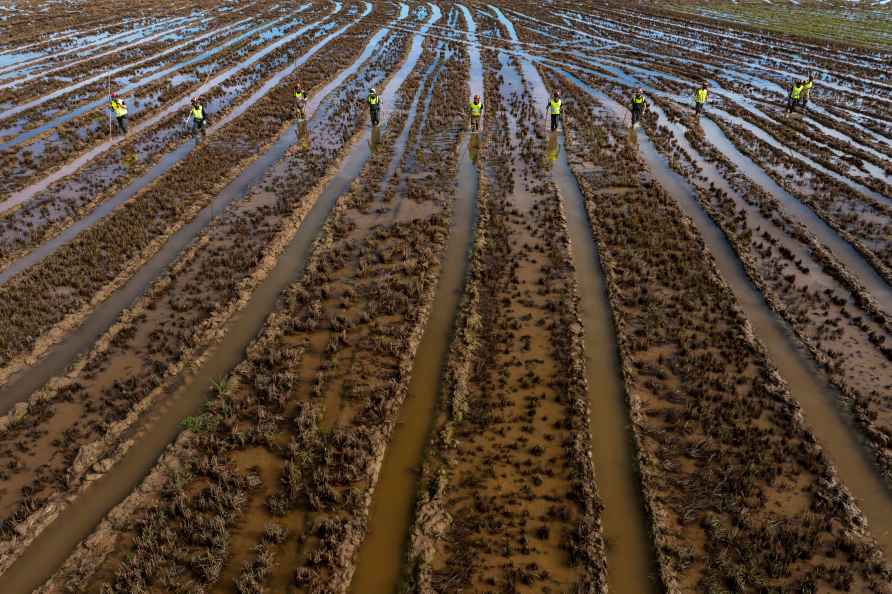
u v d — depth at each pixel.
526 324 16.39
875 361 14.83
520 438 12.68
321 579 10.01
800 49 57.94
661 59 52.53
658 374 14.45
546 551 10.44
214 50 53.34
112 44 55.22
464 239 21.27
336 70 45.34
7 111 35.28
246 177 26.45
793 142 31.28
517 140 30.98
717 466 11.92
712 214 22.80
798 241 20.89
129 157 28.08
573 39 61.22
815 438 12.55
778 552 10.17
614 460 12.27
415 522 10.85
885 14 86.31
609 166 27.67
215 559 10.27
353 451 12.23
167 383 14.40
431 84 41.72
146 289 18.06
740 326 16.08
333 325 16.30
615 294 17.66
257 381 14.24
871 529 10.72
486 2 89.31
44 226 21.70
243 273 18.88
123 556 10.41
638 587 9.96
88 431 12.93
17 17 67.31
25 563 10.38
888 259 19.59
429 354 15.45
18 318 16.31
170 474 11.91
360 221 22.41
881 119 35.88
